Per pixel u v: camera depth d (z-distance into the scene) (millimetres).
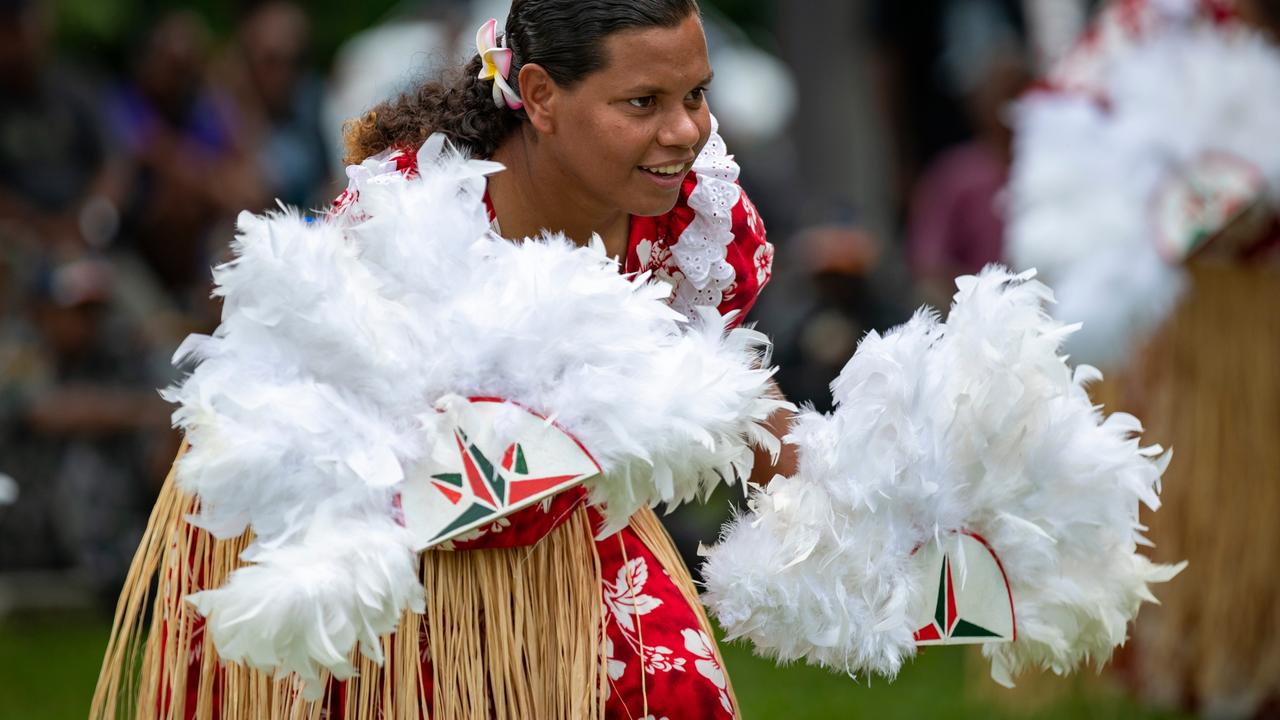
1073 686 14852
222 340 8242
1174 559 14586
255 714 8391
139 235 23453
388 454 8016
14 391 19375
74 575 19312
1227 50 14594
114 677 8656
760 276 9453
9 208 21859
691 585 9148
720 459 8359
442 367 8195
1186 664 14617
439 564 8445
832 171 29922
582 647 8531
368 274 8242
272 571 7688
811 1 29781
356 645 8359
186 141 23969
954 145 29906
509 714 8508
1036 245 14680
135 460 19578
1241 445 14508
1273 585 14438
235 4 33781
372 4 35375
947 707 15266
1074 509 8828
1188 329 14641
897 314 21734
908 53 29844
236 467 7883
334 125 26203
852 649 8766
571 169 8445
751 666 17047
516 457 8172
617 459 8227
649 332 8438
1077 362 14547
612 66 8180
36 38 22312
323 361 8117
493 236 8484
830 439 8742
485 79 8773
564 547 8641
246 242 8164
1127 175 14523
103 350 19906
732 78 31750
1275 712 14508
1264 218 14500
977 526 8852
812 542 8664
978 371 8734
